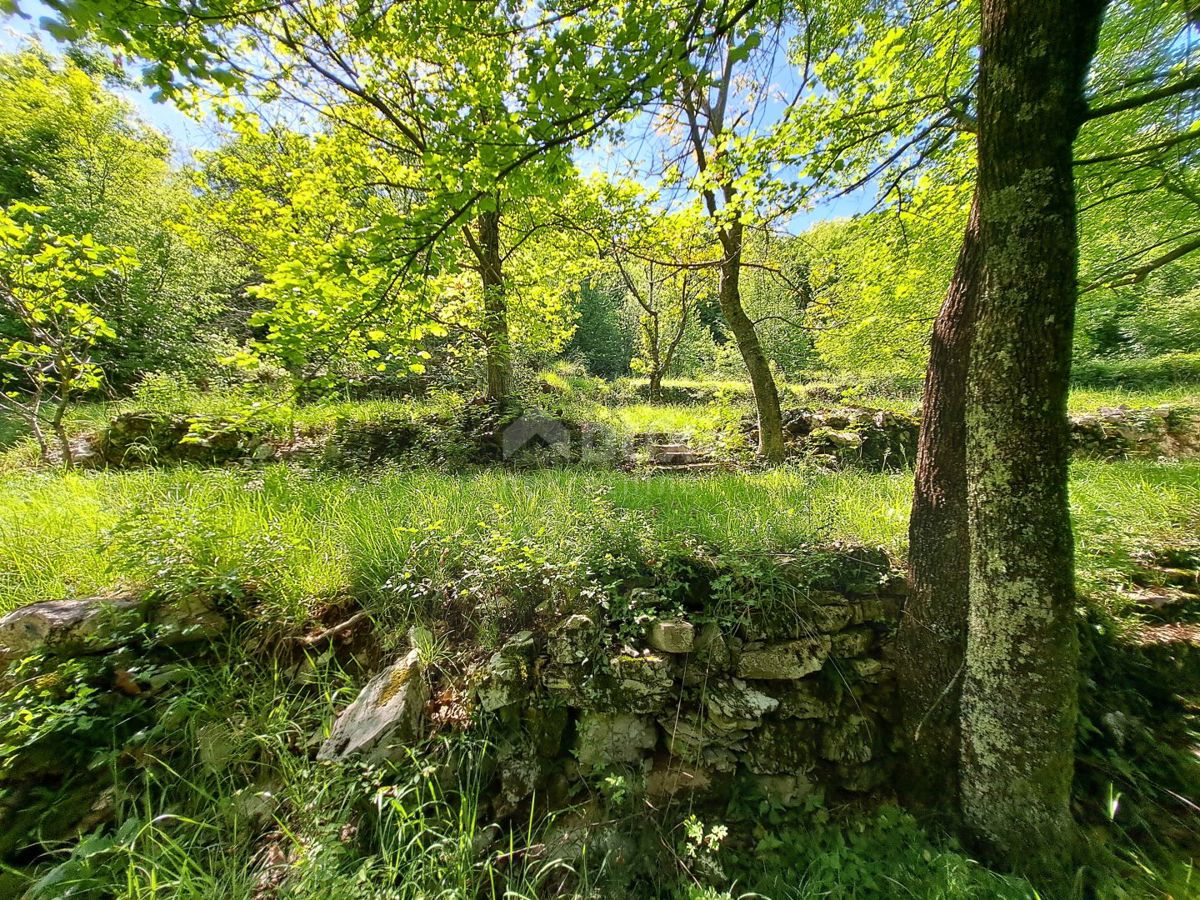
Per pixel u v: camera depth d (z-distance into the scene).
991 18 1.61
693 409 9.20
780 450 6.10
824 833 1.97
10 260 4.02
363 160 5.73
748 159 3.92
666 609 2.31
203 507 2.82
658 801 2.02
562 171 2.53
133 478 3.86
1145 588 2.73
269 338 2.92
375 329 3.18
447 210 2.49
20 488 3.62
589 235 5.27
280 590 2.38
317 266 2.61
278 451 5.24
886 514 3.13
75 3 1.49
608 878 1.80
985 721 1.84
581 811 1.96
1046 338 1.61
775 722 2.15
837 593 2.38
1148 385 9.12
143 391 6.12
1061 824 1.77
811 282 6.73
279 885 1.55
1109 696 2.27
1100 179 3.64
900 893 1.72
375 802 1.74
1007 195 1.61
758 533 2.72
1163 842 1.84
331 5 4.68
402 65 5.11
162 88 1.96
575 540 2.63
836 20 3.63
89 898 1.52
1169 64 2.99
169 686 2.03
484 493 3.48
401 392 8.45
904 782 2.12
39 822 1.65
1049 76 1.49
